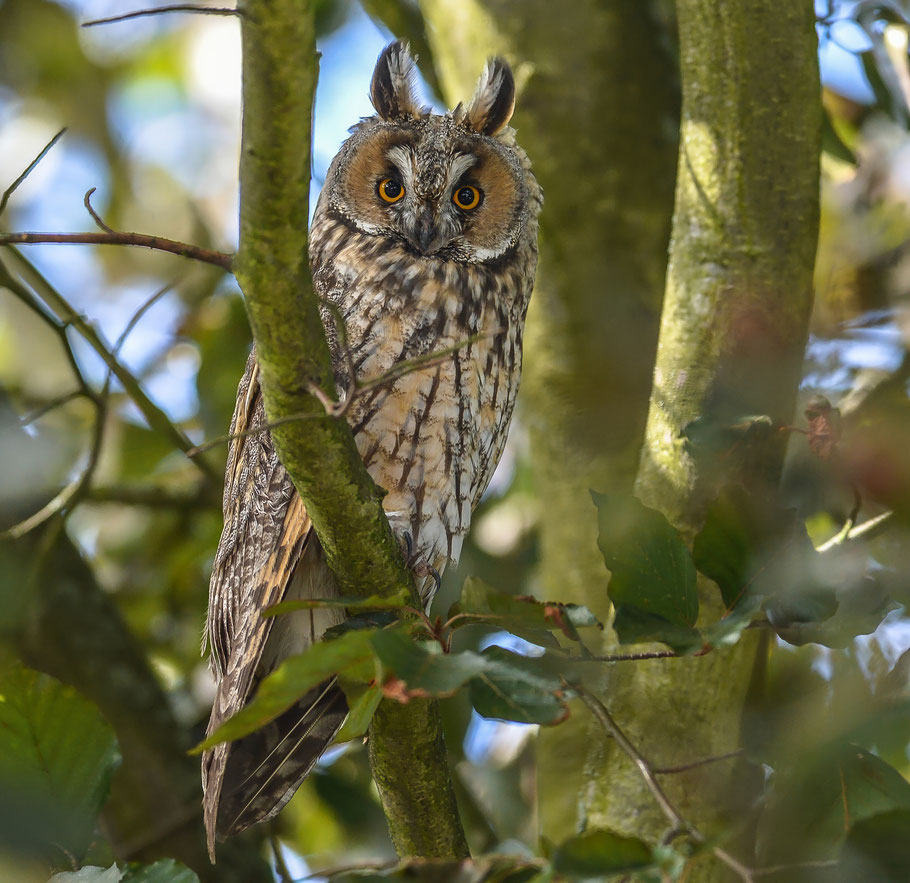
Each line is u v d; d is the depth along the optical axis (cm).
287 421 817
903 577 820
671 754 826
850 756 816
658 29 851
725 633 816
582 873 738
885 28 843
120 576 866
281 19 812
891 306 848
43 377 866
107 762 820
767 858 816
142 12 812
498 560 859
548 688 814
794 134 830
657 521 817
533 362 847
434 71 862
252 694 836
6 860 819
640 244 848
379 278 839
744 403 827
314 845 856
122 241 815
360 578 824
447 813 827
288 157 814
